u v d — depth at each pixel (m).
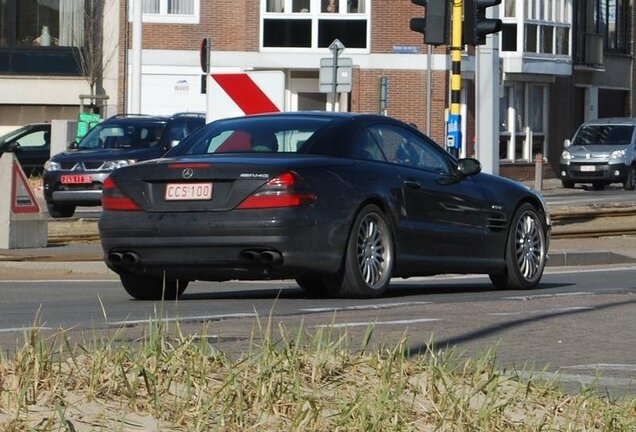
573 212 65.38
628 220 63.00
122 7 100.62
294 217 24.36
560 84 114.88
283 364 13.48
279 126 26.75
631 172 95.88
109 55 100.88
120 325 20.47
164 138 58.59
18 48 101.50
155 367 12.84
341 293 25.98
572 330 21.97
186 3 101.00
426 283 34.34
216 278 25.53
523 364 18.11
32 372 12.35
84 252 41.28
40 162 84.69
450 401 13.00
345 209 25.31
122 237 25.31
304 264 24.69
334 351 14.46
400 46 99.69
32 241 42.84
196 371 13.00
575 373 17.52
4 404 11.49
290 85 103.12
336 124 26.72
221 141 26.69
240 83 38.25
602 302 26.62
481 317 23.17
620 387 16.33
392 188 26.67
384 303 25.44
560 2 112.06
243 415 11.79
